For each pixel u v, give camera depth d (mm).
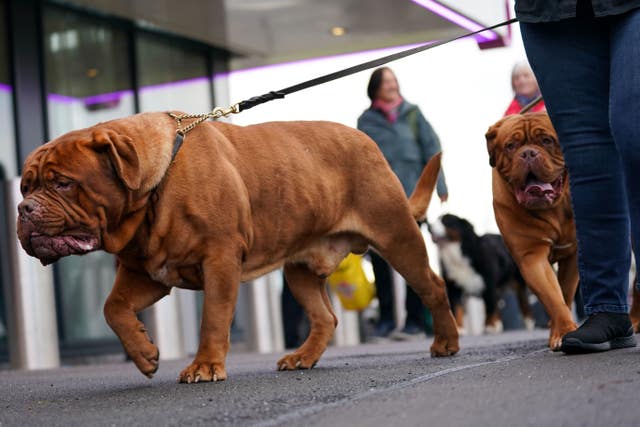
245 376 4906
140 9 12164
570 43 4562
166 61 13352
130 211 4395
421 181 5875
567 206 5496
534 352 5336
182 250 4504
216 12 12469
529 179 5352
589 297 4766
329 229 5344
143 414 3574
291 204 5074
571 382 3557
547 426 2824
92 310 11766
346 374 4719
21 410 4059
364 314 13289
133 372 6449
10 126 11133
